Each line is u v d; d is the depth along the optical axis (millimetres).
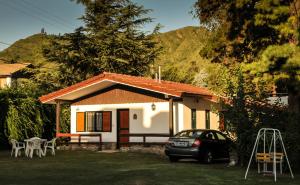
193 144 18188
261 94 17703
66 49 40781
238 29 23266
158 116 25500
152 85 24188
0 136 26297
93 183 12578
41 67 41000
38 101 28875
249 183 12438
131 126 26547
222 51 24703
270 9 19344
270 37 22266
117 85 27312
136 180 13031
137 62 41812
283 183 12469
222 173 14633
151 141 25625
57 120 27875
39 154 21703
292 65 18172
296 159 15516
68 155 22703
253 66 19391
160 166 16875
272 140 14539
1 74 50469
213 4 23750
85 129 28422
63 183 12586
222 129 17969
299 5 19719
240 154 16969
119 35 41000
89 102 28406
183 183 12445
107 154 23328
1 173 14969
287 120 16438
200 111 27141
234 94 18469
